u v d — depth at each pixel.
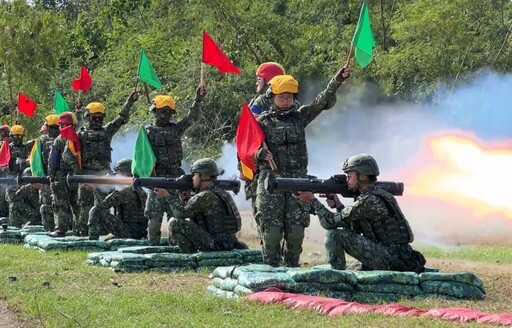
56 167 20.27
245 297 10.76
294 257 13.72
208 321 9.52
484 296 11.41
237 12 34.78
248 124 13.41
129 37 41.38
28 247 19.44
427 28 33.09
